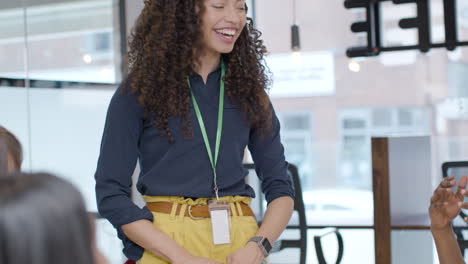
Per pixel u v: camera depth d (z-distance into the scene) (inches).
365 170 591.8
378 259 115.5
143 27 71.4
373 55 193.6
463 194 67.3
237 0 68.9
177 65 68.9
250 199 73.6
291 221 142.2
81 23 164.4
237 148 71.5
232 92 71.8
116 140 68.3
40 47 159.6
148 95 67.7
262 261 70.7
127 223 66.9
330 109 580.7
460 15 425.4
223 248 68.2
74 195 26.5
